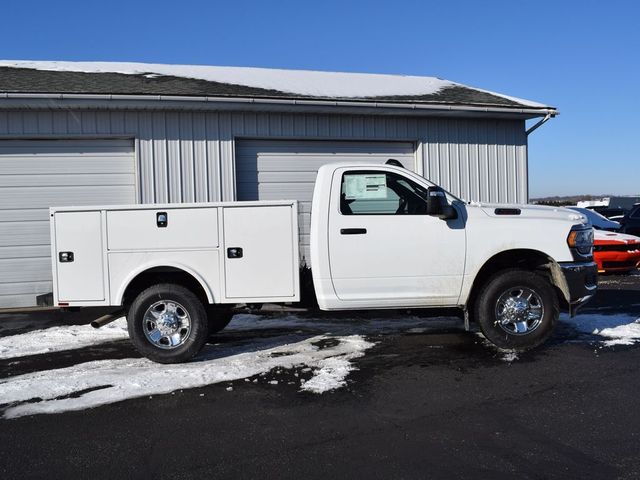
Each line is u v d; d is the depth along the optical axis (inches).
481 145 453.4
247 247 232.8
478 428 165.5
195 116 393.4
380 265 238.4
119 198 387.9
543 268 254.5
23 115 370.3
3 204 372.2
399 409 181.8
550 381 206.1
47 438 164.2
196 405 188.7
